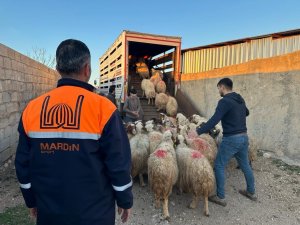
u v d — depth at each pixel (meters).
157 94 10.71
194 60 12.20
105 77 15.51
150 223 4.10
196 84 11.54
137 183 5.62
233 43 9.66
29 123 1.84
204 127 4.50
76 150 1.74
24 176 1.93
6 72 6.28
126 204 1.94
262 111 7.82
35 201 2.06
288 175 6.03
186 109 11.12
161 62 13.66
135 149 5.29
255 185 5.55
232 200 4.90
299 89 6.59
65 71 1.91
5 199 4.57
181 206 4.66
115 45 12.12
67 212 1.76
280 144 7.14
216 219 4.25
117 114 1.88
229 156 4.60
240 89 8.83
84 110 1.78
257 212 4.50
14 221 3.84
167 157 4.30
